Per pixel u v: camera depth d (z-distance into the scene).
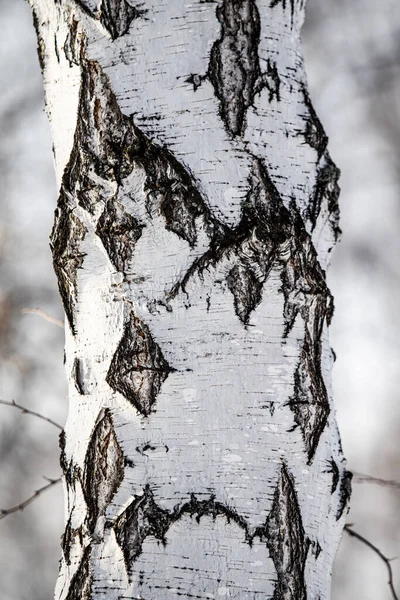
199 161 2.12
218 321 2.11
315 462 2.13
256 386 2.11
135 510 2.10
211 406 2.10
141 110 2.13
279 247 2.12
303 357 2.13
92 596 2.09
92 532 2.11
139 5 2.14
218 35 2.14
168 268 2.12
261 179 2.13
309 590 2.11
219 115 2.13
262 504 2.10
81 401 2.15
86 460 2.13
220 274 2.11
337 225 2.20
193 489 2.09
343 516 2.16
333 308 2.18
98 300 2.14
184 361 2.11
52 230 2.18
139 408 2.11
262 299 2.12
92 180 2.13
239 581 2.08
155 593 2.08
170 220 2.12
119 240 2.13
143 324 2.12
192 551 2.09
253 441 2.10
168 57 2.14
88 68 2.14
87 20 2.15
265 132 2.14
